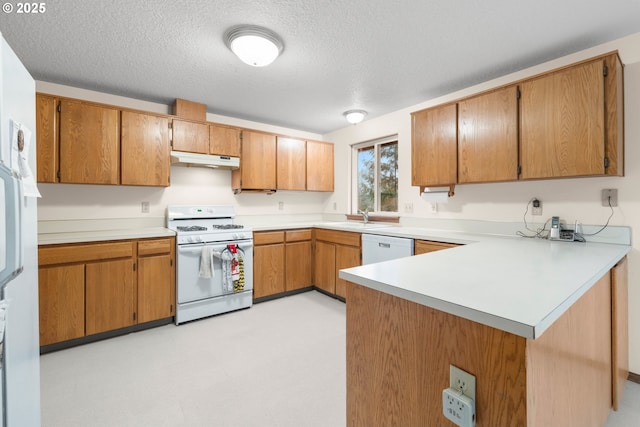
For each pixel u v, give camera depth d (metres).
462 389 0.77
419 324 0.88
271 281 3.43
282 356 2.17
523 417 0.66
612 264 1.36
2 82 0.88
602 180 2.00
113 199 2.98
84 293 2.35
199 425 1.49
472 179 2.36
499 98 2.20
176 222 3.25
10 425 0.96
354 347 1.09
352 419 1.10
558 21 1.78
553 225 2.14
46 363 2.07
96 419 1.53
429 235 2.53
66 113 2.48
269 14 1.73
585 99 1.81
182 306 2.77
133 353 2.21
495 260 1.35
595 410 1.28
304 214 4.42
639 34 1.87
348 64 2.33
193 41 2.01
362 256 3.09
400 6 1.67
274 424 1.50
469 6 1.66
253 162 3.57
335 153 4.34
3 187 0.85
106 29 1.87
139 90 2.85
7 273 0.84
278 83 2.70
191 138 3.11
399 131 3.42
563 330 0.91
